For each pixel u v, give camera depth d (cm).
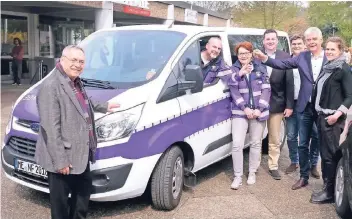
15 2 1290
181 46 464
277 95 543
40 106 316
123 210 431
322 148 459
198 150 464
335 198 451
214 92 491
